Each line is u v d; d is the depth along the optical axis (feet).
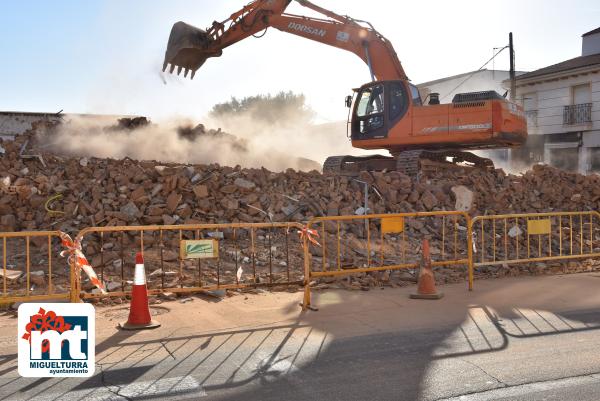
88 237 31.30
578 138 97.50
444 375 15.67
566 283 29.40
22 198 34.06
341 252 33.19
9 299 20.83
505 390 14.51
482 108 51.03
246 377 15.65
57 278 26.55
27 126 57.06
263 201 37.73
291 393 14.43
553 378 15.39
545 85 103.35
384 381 15.24
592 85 95.50
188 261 29.78
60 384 15.11
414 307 23.99
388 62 55.52
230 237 33.91
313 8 56.03
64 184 36.22
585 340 19.08
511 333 20.01
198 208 35.65
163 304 24.02
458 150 56.54
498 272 32.35
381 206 40.52
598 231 44.14
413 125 53.01
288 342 18.94
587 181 51.80
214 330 20.42
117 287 25.49
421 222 40.16
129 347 18.42
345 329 20.53
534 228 31.01
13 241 31.48
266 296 25.77
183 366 16.56
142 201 34.65
